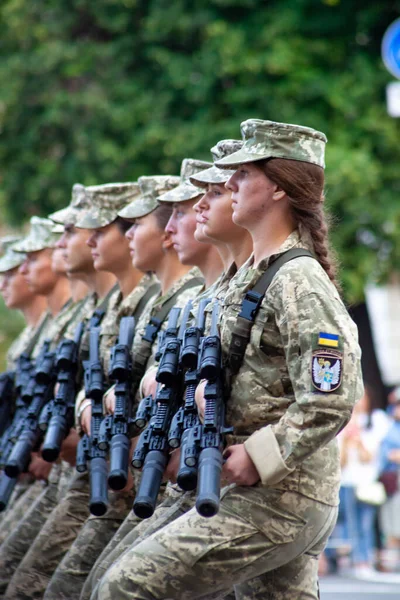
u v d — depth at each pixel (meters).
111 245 16.02
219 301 11.27
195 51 35.06
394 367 53.94
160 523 11.61
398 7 34.69
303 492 10.31
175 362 11.50
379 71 34.59
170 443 10.78
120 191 16.23
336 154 33.16
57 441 14.51
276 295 10.45
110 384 15.20
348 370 10.00
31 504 17.64
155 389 12.44
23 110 36.16
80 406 14.22
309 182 10.88
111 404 13.44
